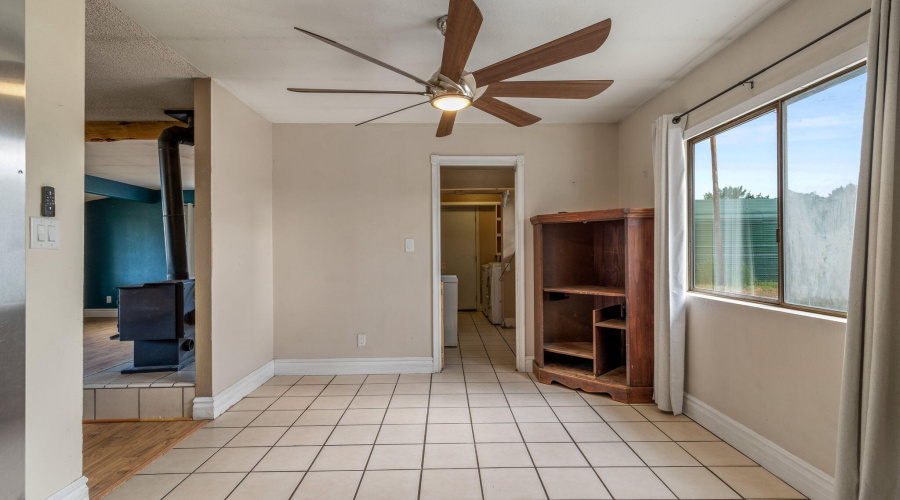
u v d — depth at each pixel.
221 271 2.95
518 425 2.70
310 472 2.14
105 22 2.11
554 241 3.82
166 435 2.57
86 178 5.88
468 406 3.04
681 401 2.85
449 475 2.11
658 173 2.94
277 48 2.41
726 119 2.39
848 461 1.51
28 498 1.53
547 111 3.60
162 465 2.22
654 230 3.04
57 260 1.65
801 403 1.93
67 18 1.71
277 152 3.85
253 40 2.32
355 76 2.82
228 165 3.05
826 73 1.77
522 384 3.54
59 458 1.64
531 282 3.91
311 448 2.40
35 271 1.56
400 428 2.67
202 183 2.82
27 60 1.54
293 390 3.40
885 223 1.39
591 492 1.95
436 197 3.88
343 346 3.87
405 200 3.89
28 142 1.54
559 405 3.05
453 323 4.98
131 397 2.83
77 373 1.73
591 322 3.89
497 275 6.48
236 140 3.18
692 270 2.87
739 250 2.41
